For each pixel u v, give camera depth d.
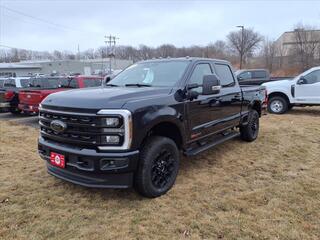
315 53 49.78
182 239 3.22
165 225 3.47
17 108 11.78
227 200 4.05
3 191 4.32
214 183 4.62
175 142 4.59
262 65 60.56
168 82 4.66
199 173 5.04
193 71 4.90
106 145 3.62
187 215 3.68
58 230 3.37
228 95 5.75
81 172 3.80
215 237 3.25
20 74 71.12
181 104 4.40
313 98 11.13
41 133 4.29
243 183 4.64
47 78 11.67
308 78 11.21
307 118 10.62
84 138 3.69
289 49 60.75
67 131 3.81
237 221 3.54
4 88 13.00
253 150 6.40
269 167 5.36
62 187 4.46
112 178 3.74
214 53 70.69
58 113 3.87
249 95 6.71
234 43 66.44
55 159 3.98
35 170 5.18
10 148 6.59
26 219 3.59
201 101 4.84
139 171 3.89
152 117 3.86
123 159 3.61
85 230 3.37
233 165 5.46
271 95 11.94
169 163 4.28
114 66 81.81
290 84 11.53
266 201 4.04
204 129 5.01
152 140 4.05
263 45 63.22
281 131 8.27
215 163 5.56
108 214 3.71
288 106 11.80
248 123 6.83
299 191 4.33
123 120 3.57
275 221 3.54
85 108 3.64
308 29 51.03
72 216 3.66
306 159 5.81
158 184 4.14
